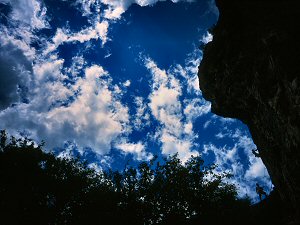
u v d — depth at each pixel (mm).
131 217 21719
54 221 21859
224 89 26469
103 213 21625
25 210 21203
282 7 19266
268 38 18969
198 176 23828
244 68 22859
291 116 17844
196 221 22516
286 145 19688
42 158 24203
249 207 25438
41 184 22562
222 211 23234
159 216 22219
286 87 17828
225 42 23953
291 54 17641
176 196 22875
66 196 22547
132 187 23234
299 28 17906
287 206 23703
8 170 21938
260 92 21141
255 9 20812
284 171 21391
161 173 24141
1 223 20281
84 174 24703
